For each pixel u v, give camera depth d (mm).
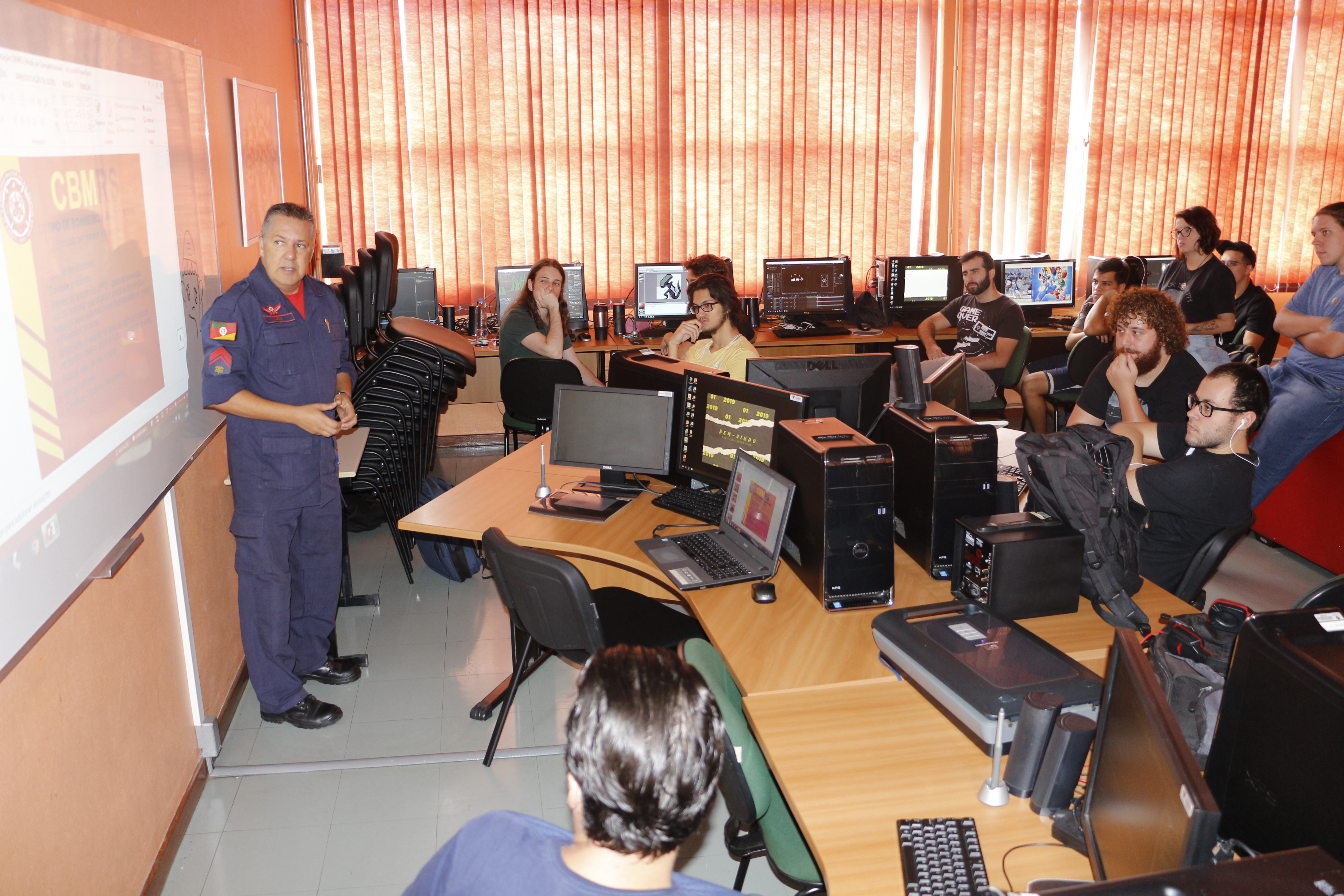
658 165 6316
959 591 2398
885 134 6523
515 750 3014
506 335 5055
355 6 5766
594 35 6062
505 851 1008
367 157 5953
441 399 4395
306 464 2926
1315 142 7027
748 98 6324
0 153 1615
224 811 2721
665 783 913
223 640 3191
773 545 2533
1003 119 6617
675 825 923
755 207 6473
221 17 3555
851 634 2275
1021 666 1860
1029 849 1558
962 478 2498
